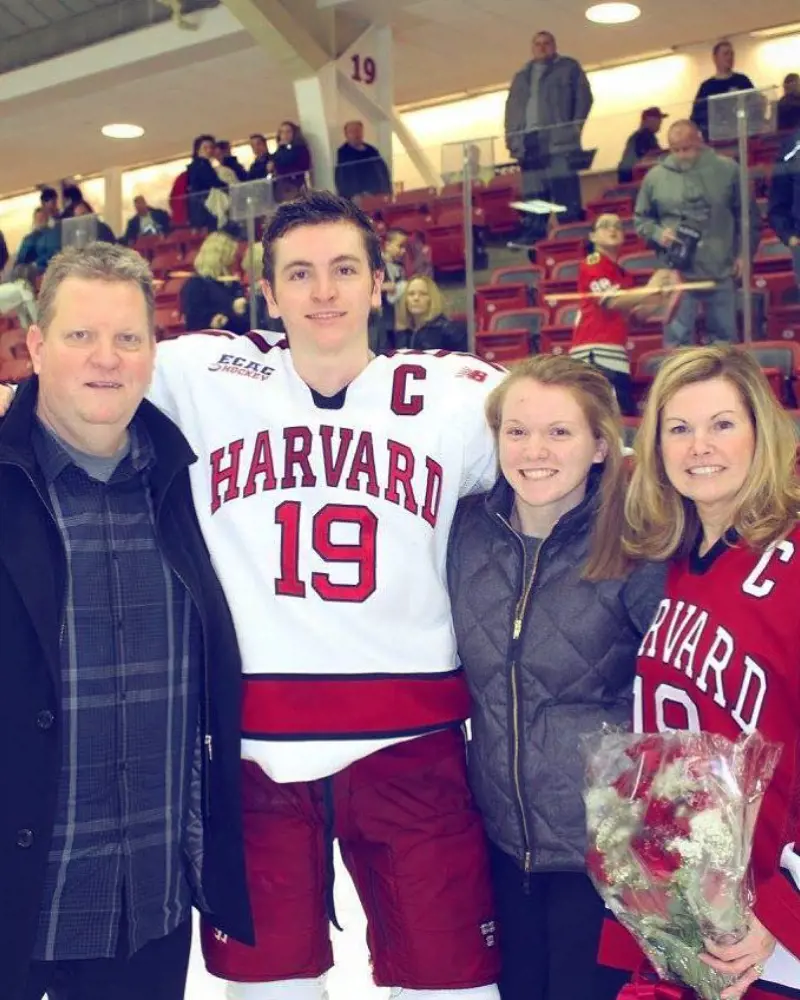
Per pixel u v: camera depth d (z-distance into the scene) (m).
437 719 1.91
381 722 1.86
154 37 10.92
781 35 10.98
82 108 12.76
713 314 5.29
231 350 2.04
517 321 5.95
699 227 5.27
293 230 1.90
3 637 1.62
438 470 1.96
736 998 1.52
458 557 1.93
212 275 6.71
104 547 1.70
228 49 10.80
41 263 8.38
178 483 1.83
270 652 1.85
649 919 1.50
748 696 1.54
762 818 1.55
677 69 11.82
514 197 6.00
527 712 1.80
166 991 1.75
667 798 1.47
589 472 1.90
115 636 1.69
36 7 11.63
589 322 5.59
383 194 6.47
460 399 1.99
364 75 10.33
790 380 5.07
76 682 1.65
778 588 1.55
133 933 1.69
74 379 1.65
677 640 1.63
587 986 1.75
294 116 13.15
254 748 1.85
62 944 1.65
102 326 1.66
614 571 1.75
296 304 1.90
